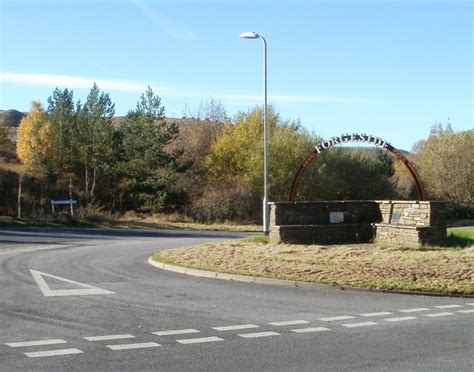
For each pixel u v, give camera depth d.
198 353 7.68
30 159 63.03
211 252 18.84
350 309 11.09
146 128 54.12
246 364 7.14
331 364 7.16
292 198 24.08
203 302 11.64
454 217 51.56
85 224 43.62
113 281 14.51
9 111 125.19
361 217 23.34
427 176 52.91
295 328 9.35
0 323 9.44
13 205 52.12
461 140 51.97
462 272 14.49
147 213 54.03
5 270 16.47
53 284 13.84
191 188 55.22
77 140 56.72
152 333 8.85
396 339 8.62
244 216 51.12
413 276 14.17
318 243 21.83
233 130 63.25
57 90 61.75
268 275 14.55
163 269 16.94
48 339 8.34
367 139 22.86
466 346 8.19
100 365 7.03
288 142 51.19
